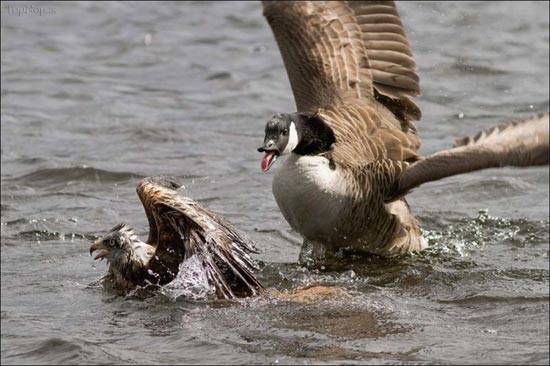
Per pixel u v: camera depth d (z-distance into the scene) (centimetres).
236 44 2675
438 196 1733
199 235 1198
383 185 1421
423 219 1616
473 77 2362
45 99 2312
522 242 1520
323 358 1099
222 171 1845
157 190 1212
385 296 1284
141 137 2042
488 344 1139
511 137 1334
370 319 1205
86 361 1115
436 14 2739
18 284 1346
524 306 1255
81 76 2473
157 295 1260
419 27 2655
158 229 1223
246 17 2859
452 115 2152
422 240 1487
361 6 1619
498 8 2773
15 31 2792
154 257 1254
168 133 2059
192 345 1138
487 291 1305
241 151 1966
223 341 1145
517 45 2534
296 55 1602
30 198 1720
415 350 1119
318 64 1581
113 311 1236
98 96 2331
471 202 1709
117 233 1289
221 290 1237
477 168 1342
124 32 2772
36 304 1276
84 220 1608
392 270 1397
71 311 1245
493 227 1583
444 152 1384
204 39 2712
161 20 2858
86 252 1471
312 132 1366
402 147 1478
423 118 2139
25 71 2506
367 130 1484
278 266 1408
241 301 1240
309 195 1365
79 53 2642
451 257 1455
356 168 1405
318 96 1555
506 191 1750
